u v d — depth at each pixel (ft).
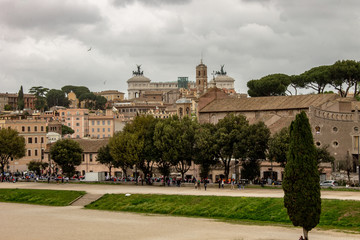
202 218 368.48
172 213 391.24
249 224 339.98
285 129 474.90
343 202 347.77
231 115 504.02
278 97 630.33
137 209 409.69
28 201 479.41
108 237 308.40
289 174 282.97
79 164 628.69
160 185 524.11
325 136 527.81
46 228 340.59
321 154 459.73
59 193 482.69
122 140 542.57
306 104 588.91
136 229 329.72
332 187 425.28
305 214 277.85
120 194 447.83
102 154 603.67
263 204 369.91
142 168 554.46
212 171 574.56
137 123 562.25
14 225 354.33
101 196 452.76
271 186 464.65
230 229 323.37
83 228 337.31
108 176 640.17
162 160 532.32
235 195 401.49
